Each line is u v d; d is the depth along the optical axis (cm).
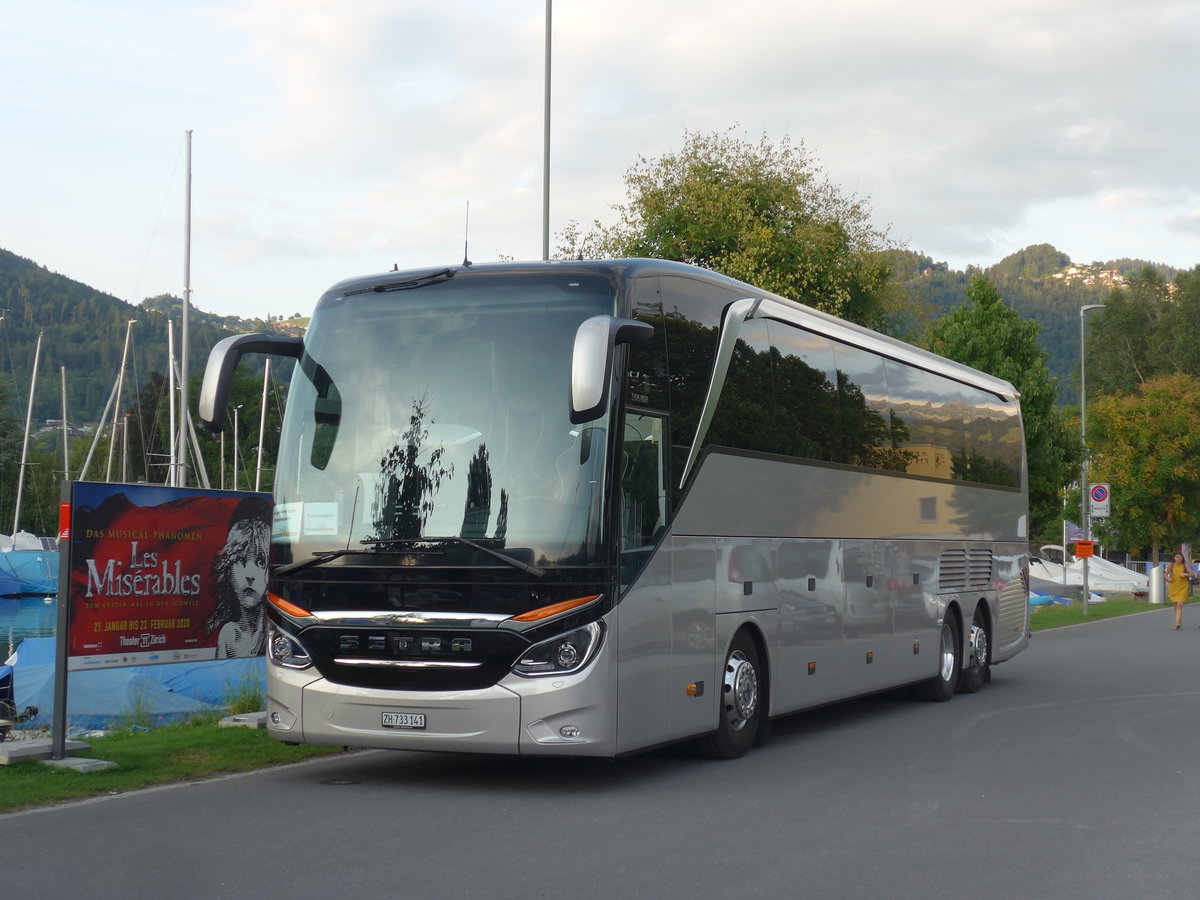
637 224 3709
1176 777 1088
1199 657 2466
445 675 968
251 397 10162
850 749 1262
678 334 1103
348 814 902
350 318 1057
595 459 978
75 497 1084
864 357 1535
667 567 1058
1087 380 9925
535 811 923
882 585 1546
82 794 965
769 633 1249
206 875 714
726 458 1172
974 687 1867
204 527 1184
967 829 866
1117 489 6638
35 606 6319
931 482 1731
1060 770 1126
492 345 1015
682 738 1078
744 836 837
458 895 676
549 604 958
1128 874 743
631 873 730
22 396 18525
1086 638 3091
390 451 1009
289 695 1012
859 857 778
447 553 975
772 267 3672
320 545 1011
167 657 1151
